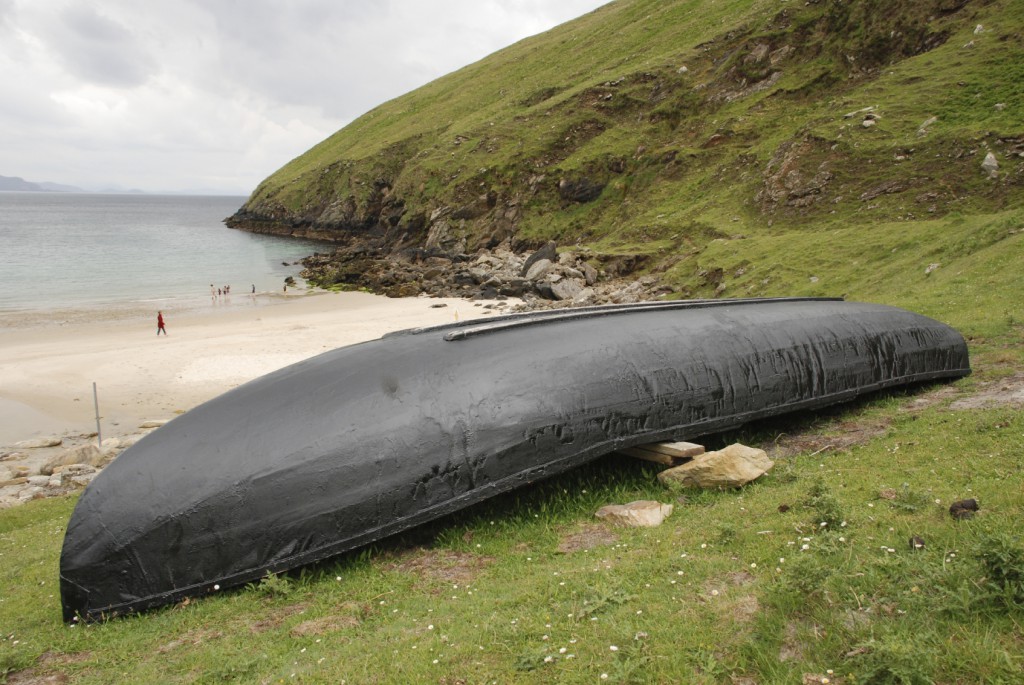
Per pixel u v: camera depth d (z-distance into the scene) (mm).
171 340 31781
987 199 27891
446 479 6938
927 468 6699
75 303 44969
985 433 7332
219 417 7082
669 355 8680
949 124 33812
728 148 49156
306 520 6504
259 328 34344
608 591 5043
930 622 4078
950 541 4906
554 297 38000
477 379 7555
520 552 6516
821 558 4984
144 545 6254
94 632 5852
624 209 50906
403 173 72375
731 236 35344
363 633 5250
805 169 36469
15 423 21141
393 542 7008
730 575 5090
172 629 5688
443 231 61094
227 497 6430
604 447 7715
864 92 40781
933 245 22422
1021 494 5430
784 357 9375
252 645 5215
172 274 59500
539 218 57000
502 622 4934
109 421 21219
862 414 9586
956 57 39844
